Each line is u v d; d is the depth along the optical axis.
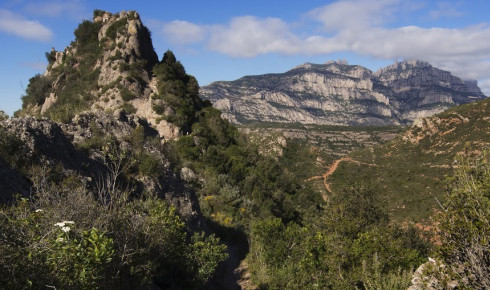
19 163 11.46
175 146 41.91
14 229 5.58
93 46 54.97
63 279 5.48
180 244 11.00
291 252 22.38
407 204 56.94
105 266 5.94
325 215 24.84
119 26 54.09
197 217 20.81
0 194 9.83
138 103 47.00
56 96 50.47
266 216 39.25
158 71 52.97
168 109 47.41
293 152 114.06
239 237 29.52
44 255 5.58
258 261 23.77
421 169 72.62
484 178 8.04
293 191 63.25
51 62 61.19
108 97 46.31
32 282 5.16
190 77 61.50
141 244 7.98
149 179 17.59
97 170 14.77
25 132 12.48
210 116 59.03
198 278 14.81
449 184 8.90
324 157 110.38
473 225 6.79
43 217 6.46
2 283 5.02
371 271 13.07
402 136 96.62
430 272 7.54
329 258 15.66
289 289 16.67
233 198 36.28
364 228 20.70
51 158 12.73
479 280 6.59
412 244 23.56
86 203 7.22
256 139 120.12
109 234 7.00
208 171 41.06
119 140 18.59
